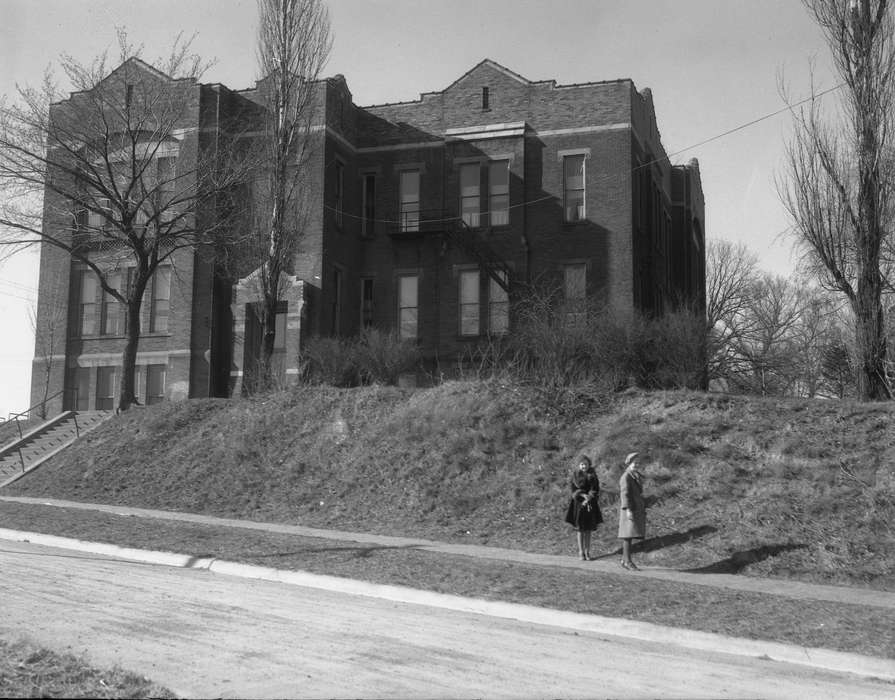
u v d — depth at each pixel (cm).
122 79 3425
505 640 993
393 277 3691
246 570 1433
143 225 3534
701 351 2338
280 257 2944
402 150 3741
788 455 1820
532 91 3638
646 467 1892
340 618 1078
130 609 1080
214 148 3397
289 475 2308
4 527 1858
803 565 1485
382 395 2520
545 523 1833
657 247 3938
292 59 3023
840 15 2031
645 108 3828
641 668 888
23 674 726
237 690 739
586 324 2408
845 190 2027
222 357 3556
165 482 2422
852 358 2806
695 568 1515
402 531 1898
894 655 938
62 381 3747
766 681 860
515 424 2184
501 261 3541
